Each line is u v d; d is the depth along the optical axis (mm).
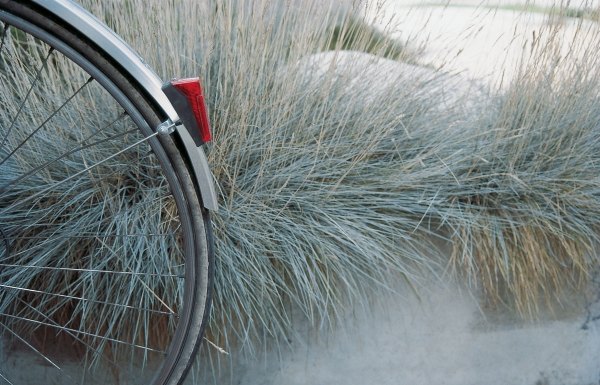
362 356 1954
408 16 2158
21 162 1909
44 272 1842
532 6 2207
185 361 1613
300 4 2018
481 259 1955
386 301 1945
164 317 1841
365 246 1890
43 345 1872
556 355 2049
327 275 1866
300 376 1934
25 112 1937
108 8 2002
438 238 1997
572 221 2008
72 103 1931
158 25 1945
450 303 1976
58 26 1410
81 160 1929
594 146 2125
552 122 2084
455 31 2186
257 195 1930
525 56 2154
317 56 2105
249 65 1985
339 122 2012
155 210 1853
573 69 2121
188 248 1548
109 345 1859
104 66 1431
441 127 2107
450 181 2039
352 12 2064
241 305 1859
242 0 1962
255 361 1908
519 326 2014
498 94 2176
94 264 1841
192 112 1453
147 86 1430
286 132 2016
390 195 2008
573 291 2033
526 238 1973
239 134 1928
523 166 2088
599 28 2119
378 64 2117
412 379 1989
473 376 2018
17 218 1878
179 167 1491
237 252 1854
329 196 1951
